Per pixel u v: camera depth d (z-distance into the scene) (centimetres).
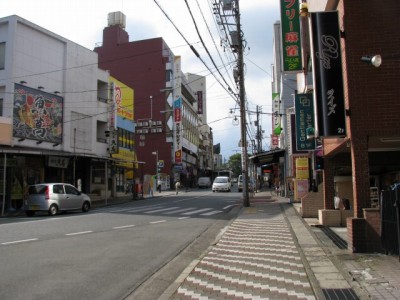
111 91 3684
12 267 849
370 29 973
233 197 3666
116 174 3962
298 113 1630
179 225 1612
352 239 938
